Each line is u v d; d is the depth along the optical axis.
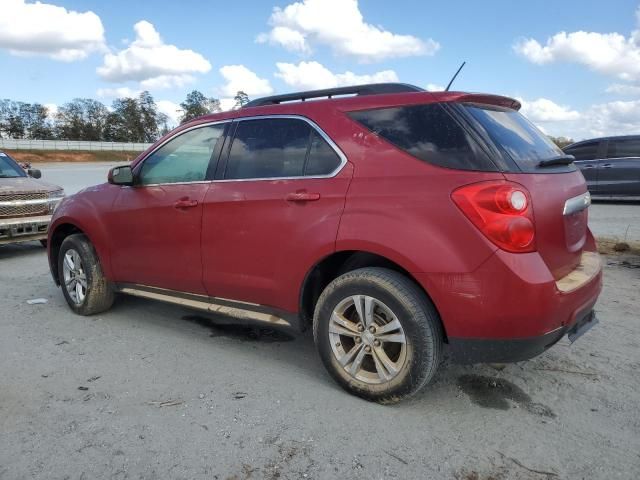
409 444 2.77
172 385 3.47
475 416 3.05
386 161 3.10
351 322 3.24
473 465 2.59
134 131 130.62
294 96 3.77
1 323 4.74
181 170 4.12
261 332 4.52
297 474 2.53
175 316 4.95
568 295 2.86
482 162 2.84
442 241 2.83
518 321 2.73
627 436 2.84
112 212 4.54
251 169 3.69
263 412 3.10
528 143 3.21
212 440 2.81
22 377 3.58
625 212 11.55
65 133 125.44
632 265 6.63
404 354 3.00
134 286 4.57
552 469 2.56
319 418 3.03
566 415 3.06
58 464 2.59
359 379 3.21
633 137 12.32
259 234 3.54
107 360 3.89
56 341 4.29
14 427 2.93
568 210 3.08
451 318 2.85
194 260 3.96
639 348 4.03
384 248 2.97
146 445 2.76
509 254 2.71
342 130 3.31
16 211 7.96
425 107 3.09
